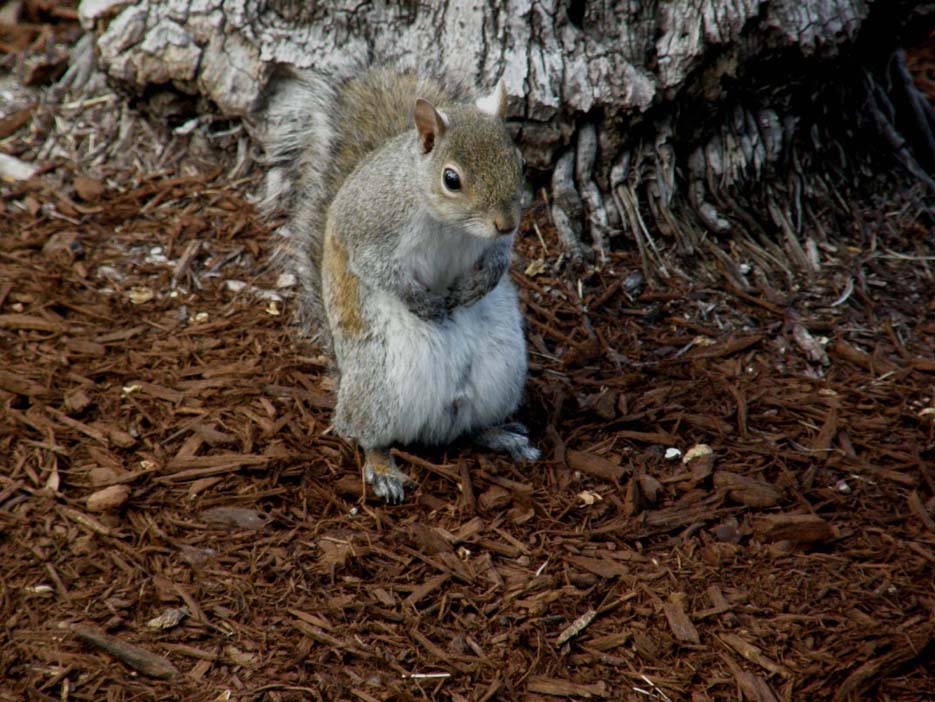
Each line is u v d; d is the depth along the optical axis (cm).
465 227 816
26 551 782
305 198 1002
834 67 1163
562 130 1127
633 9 1112
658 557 799
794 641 727
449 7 1119
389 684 689
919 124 1304
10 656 698
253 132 1209
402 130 994
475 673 702
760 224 1175
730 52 1108
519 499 848
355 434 887
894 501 858
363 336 873
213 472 861
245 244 1158
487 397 905
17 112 1309
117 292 1084
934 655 714
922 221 1213
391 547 802
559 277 1118
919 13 1223
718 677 702
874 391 986
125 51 1207
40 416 912
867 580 779
